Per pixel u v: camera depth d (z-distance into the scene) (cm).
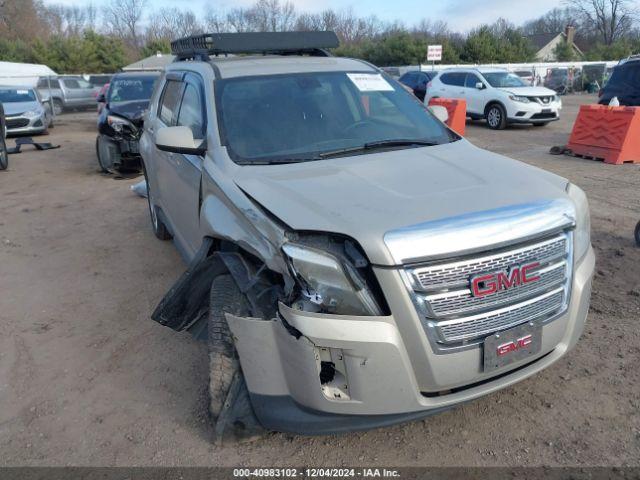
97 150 1106
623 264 541
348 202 289
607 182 897
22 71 2719
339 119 407
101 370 402
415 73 2234
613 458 294
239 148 375
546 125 1789
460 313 267
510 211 279
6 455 319
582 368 372
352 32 5694
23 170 1214
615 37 7112
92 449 321
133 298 519
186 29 6338
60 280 571
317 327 260
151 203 666
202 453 312
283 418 286
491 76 1761
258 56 498
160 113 563
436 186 306
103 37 4822
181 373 393
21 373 403
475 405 341
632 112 1023
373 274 261
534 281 283
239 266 314
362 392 265
